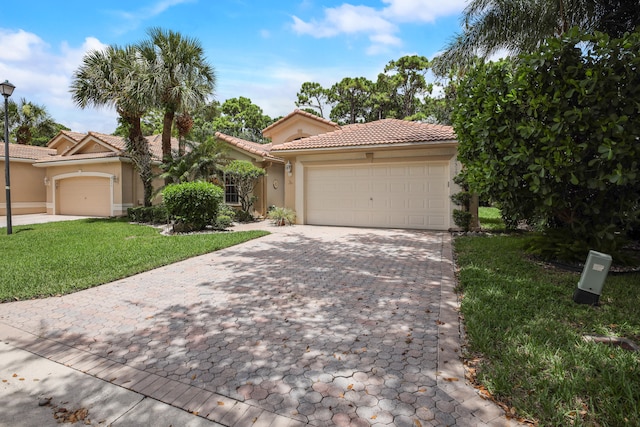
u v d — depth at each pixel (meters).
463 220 11.16
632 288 5.04
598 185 5.49
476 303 4.44
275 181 18.12
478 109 6.94
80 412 2.53
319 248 8.80
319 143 13.59
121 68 15.30
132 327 4.01
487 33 10.80
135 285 5.70
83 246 9.16
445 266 6.78
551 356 3.06
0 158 20.12
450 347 3.40
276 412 2.49
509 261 6.75
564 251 6.41
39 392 2.79
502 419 2.37
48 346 3.57
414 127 14.05
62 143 23.95
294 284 5.67
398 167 12.72
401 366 3.07
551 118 5.78
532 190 6.00
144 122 34.31
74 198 20.84
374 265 6.93
